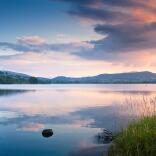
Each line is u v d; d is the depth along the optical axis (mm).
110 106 45969
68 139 19766
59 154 16109
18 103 54594
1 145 18344
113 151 14461
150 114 17828
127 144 13766
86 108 43781
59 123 27500
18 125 26266
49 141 19312
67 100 63219
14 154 16219
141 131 14414
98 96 78250
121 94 84500
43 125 26219
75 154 15961
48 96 81188
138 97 59344
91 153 16031
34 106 48031
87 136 20578
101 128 23828
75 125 26047
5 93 100625
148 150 12688
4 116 33938
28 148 17469
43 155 15992
